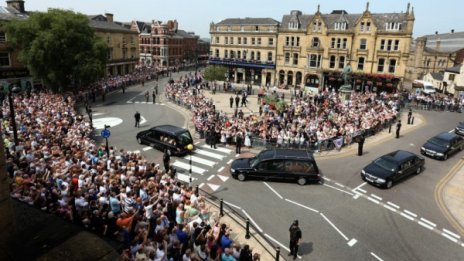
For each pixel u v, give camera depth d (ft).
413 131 101.14
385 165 63.72
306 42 191.93
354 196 57.93
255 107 137.80
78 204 37.55
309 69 192.75
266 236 45.29
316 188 60.64
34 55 118.32
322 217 50.67
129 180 47.24
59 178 43.93
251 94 173.58
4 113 81.46
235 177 63.21
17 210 16.44
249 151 79.36
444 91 199.31
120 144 81.41
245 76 224.12
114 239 34.50
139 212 38.78
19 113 83.35
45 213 16.42
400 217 51.39
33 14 125.80
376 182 61.11
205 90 178.81
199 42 379.76
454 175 69.10
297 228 39.91
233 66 225.15
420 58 251.80
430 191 60.95
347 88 130.00
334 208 53.52
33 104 94.48
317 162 73.61
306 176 61.11
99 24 198.49
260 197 56.49
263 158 62.34
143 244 31.78
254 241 43.60
